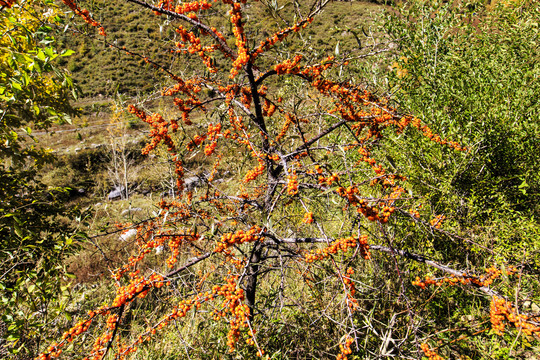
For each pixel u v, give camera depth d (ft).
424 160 13.73
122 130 43.16
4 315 7.39
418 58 15.78
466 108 14.73
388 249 7.58
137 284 6.92
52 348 6.01
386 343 7.54
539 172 12.28
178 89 9.11
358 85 10.06
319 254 7.57
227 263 9.31
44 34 6.64
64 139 66.69
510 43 15.85
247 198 10.21
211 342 9.48
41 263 9.02
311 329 9.35
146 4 7.61
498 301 6.26
